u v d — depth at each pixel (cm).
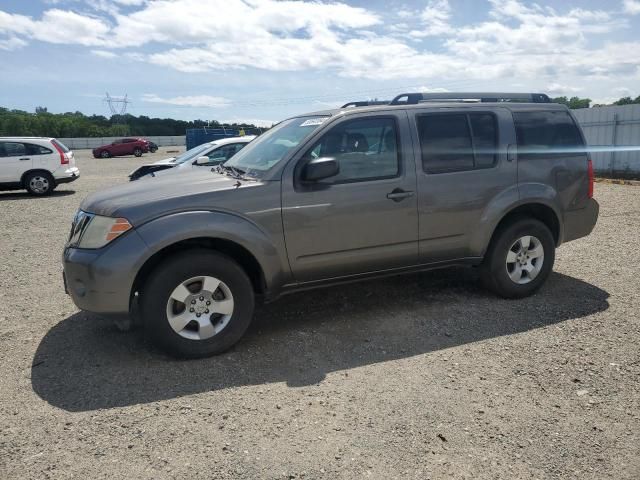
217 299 399
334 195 424
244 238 393
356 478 258
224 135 2948
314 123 447
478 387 345
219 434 296
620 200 1178
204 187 400
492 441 287
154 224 374
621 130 1770
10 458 276
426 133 463
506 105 502
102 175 2358
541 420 306
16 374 372
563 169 515
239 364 386
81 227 395
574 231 534
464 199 471
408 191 450
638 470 262
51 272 655
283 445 285
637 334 423
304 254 421
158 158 3988
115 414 318
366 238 441
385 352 403
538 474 260
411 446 283
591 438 288
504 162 488
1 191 1669
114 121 10381
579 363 376
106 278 365
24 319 484
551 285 554
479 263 497
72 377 367
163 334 380
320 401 332
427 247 467
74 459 275
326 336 435
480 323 454
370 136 443
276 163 416
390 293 537
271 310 498
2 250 788
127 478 259
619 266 623
